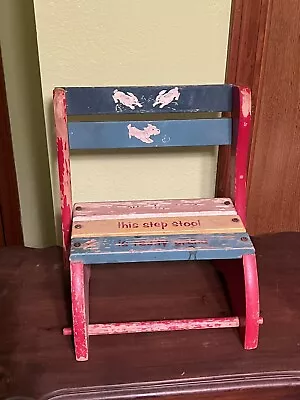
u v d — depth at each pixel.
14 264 1.07
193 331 0.92
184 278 1.05
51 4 0.92
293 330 0.92
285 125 1.23
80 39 0.96
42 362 0.85
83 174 1.10
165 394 0.82
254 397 0.86
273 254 1.11
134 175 1.12
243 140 0.94
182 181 1.14
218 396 0.85
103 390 0.81
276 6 1.07
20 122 1.43
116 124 0.94
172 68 1.01
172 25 0.97
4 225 1.59
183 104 0.94
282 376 0.84
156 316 0.95
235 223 0.92
